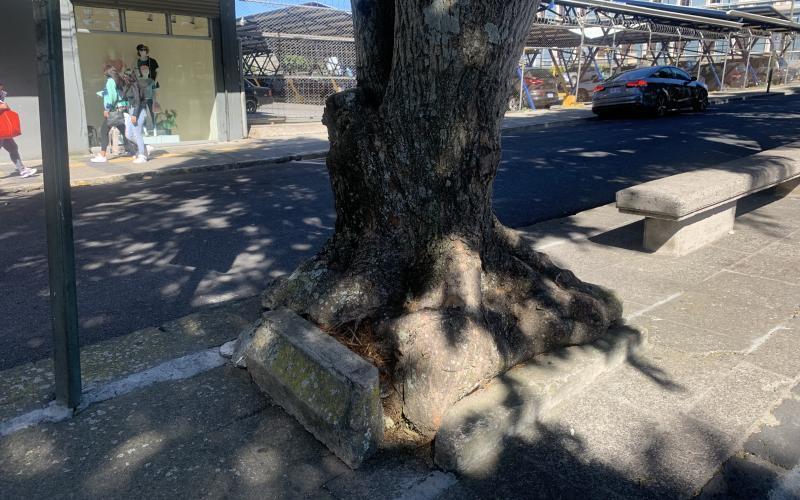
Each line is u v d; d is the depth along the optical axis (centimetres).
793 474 271
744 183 596
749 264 545
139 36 1478
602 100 2064
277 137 1716
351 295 329
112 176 1090
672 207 529
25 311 486
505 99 331
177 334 416
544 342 340
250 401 328
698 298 470
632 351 373
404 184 330
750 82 3622
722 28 3008
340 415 279
